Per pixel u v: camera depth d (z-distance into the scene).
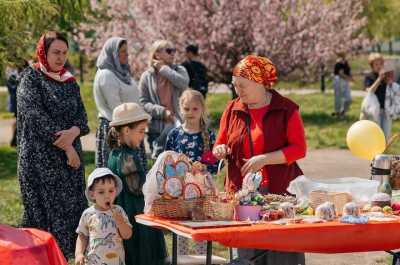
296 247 5.80
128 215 7.15
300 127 6.92
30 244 5.19
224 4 26.08
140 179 7.21
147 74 11.20
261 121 6.91
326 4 28.03
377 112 15.27
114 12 26.61
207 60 26.36
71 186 7.80
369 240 6.01
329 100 32.28
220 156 6.97
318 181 6.88
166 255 7.29
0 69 16.00
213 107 29.28
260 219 6.13
